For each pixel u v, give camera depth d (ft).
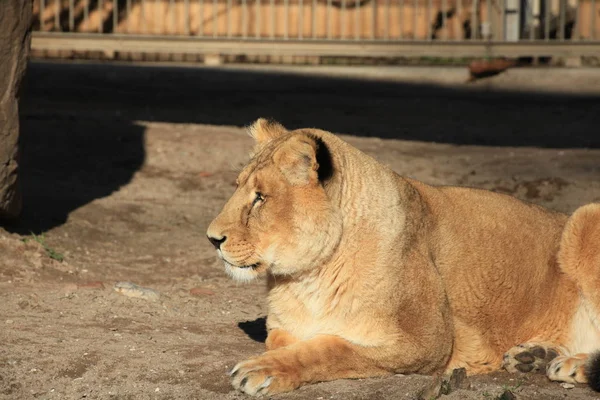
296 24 88.79
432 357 24.34
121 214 47.50
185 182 53.62
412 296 23.97
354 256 23.54
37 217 44.21
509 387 23.91
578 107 73.61
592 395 23.75
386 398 22.40
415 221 24.99
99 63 85.92
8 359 25.71
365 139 63.31
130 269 39.34
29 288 34.01
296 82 81.71
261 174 23.56
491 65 82.58
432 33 88.84
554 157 56.54
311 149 22.94
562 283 27.07
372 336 23.56
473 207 27.09
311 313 23.97
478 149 60.44
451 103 75.56
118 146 58.23
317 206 23.17
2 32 38.06
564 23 82.17
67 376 24.93
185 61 91.15
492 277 26.25
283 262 23.43
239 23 89.15
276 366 22.77
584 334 26.81
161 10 88.84
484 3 87.97
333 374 23.41
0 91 38.34
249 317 32.65
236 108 72.79
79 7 87.81
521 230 27.20
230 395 23.13
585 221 26.91
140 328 29.94
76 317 30.76
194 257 42.06
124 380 24.58
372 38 79.25
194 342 28.43
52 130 60.34
